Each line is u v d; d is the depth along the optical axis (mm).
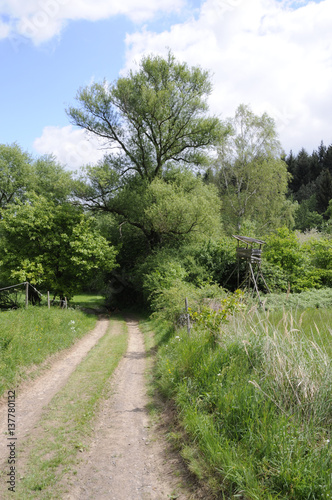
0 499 3273
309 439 3418
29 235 19312
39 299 19844
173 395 5703
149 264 21766
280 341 4855
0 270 19688
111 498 3402
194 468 3596
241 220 33438
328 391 3857
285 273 19641
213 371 5230
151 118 24234
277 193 34031
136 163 26266
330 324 6895
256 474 3162
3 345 7172
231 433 3863
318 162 67625
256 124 32281
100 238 21438
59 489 3496
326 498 2738
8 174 29719
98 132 25469
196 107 24438
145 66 24203
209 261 20141
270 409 3883
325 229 36469
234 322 6027
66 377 7293
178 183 26047
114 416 5449
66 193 23078
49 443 4391
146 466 3998
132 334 14078
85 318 15562
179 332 9281
